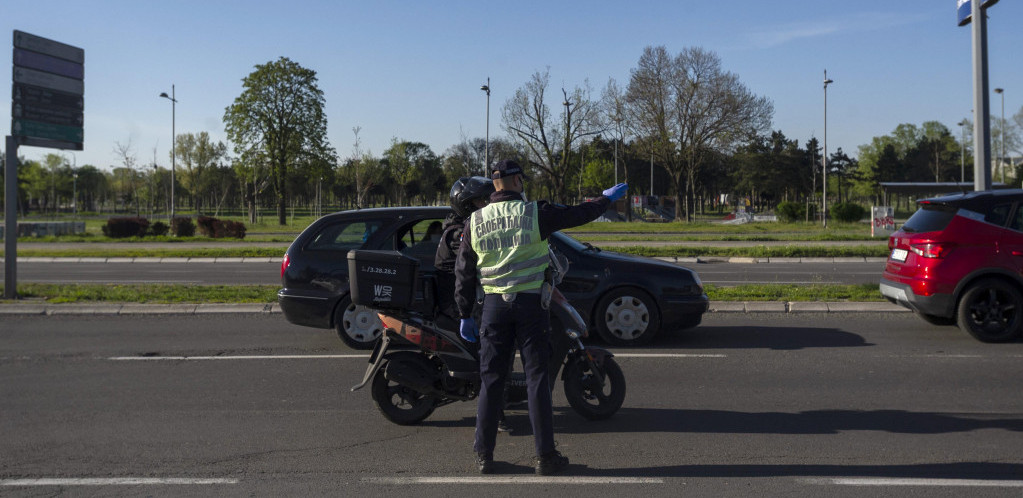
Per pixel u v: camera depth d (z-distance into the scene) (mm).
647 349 8266
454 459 4816
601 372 5535
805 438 5156
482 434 4516
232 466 4672
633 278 8398
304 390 6617
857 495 4102
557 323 5461
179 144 71562
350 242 8508
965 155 91625
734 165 93125
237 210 102000
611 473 4500
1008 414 5699
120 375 7172
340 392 6551
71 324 10039
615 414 5801
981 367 7301
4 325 9938
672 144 54719
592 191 76188
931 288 8555
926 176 96938
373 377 5570
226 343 8734
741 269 18547
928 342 8570
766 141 95938
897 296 8984
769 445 5012
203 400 6277
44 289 13023
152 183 66875
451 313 5434
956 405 5953
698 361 7660
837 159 104062
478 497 4129
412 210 8594
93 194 105875
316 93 51938
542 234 4398
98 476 4484
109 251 24781
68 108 12984
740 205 68875
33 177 93500
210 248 26203
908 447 4934
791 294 11695
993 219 8477
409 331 5320
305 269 8492
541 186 73188
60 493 4207
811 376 6996
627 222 51406
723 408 5945
